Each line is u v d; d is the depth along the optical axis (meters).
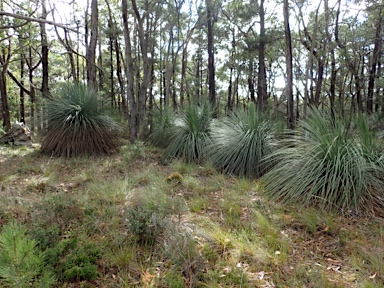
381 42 11.24
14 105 16.44
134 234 2.34
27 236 2.07
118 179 3.96
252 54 11.26
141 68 16.30
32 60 14.30
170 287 1.80
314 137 3.53
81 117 5.84
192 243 2.20
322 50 11.38
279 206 3.06
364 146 3.24
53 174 4.29
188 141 5.42
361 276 1.91
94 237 2.37
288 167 3.49
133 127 7.16
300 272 1.95
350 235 2.41
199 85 17.72
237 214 2.87
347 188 2.90
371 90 12.04
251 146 4.42
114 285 1.83
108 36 13.91
